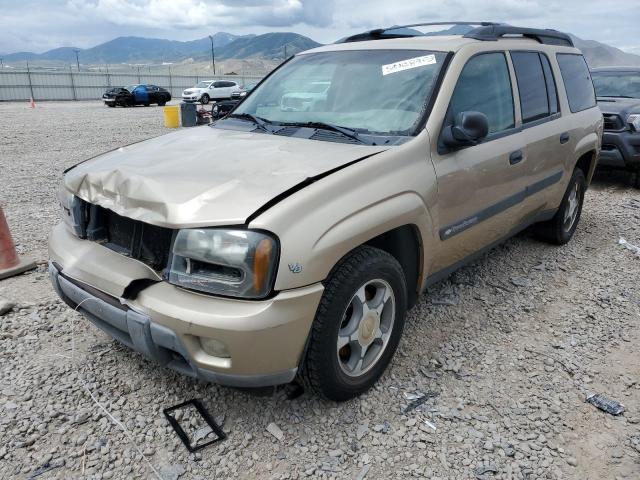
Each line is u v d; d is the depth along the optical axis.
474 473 2.35
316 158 2.71
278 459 2.42
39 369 3.04
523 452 2.48
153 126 19.20
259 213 2.23
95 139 14.66
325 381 2.55
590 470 2.39
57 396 2.81
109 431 2.56
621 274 4.59
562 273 4.57
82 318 3.65
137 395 2.82
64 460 2.38
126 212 2.46
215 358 2.27
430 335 3.49
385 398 2.84
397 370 3.10
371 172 2.64
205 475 2.32
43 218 6.27
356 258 2.55
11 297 3.99
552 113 4.45
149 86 36.09
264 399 2.80
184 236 2.25
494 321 3.71
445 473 2.35
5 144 13.37
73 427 2.58
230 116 3.86
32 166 10.10
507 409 2.77
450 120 3.17
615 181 8.55
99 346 3.30
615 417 2.74
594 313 3.85
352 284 2.49
